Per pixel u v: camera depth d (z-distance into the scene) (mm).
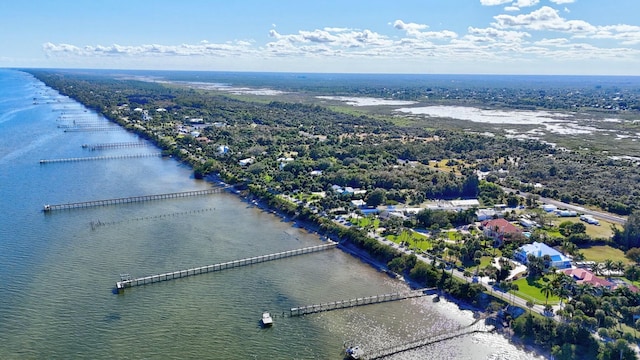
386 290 134250
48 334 108062
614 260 149500
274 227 182500
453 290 130125
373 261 153625
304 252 158750
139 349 103750
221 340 108000
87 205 199125
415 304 126938
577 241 162000
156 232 172375
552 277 135000
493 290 127875
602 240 164375
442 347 108188
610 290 123000
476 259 141625
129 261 146250
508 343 109812
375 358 103062
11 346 103438
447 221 176375
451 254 146250
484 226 169250
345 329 114188
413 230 172125
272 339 109188
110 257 148875
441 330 114750
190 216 192000
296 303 125438
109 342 105875
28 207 195125
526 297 123875
